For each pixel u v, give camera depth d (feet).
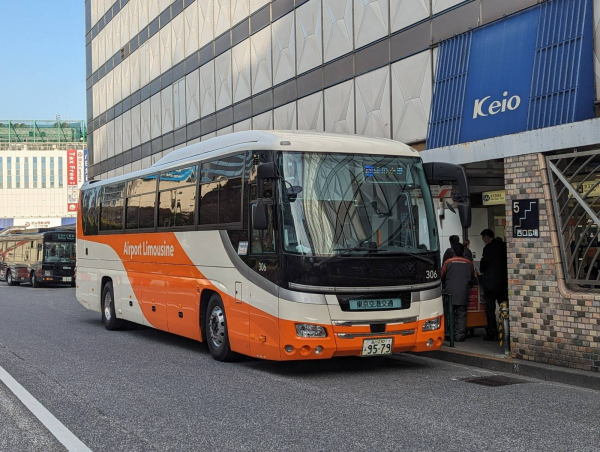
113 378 30.58
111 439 20.33
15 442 20.12
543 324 32.07
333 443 19.65
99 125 123.34
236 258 33.22
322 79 59.47
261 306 30.96
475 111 41.47
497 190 44.55
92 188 56.44
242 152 33.40
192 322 37.99
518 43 39.37
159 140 96.63
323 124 59.41
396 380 30.25
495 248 39.81
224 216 34.76
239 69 74.59
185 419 22.76
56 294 96.32
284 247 29.68
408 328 30.60
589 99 35.04
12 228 139.95
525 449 19.01
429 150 40.29
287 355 29.43
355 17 55.06
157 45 97.14
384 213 31.09
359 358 36.70
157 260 42.91
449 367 33.91
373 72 52.85
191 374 31.73
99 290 53.06
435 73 45.50
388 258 30.45
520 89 38.52
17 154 391.65
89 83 129.29
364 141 32.48
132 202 47.65
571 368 30.60
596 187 31.09
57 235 115.34
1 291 104.27
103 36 120.57
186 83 88.02
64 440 20.22
